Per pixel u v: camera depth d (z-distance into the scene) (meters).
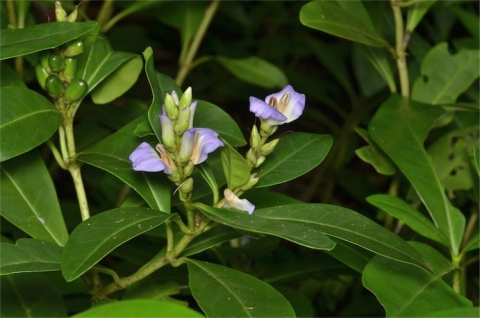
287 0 2.50
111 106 1.83
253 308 1.18
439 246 1.59
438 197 1.41
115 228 1.20
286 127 2.70
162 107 1.24
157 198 1.30
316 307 1.78
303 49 2.43
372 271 1.28
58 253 1.23
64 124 1.35
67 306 1.49
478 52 1.66
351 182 2.07
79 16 1.73
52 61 1.31
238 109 2.72
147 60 1.24
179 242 1.27
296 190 2.50
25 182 1.37
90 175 1.89
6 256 1.21
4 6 1.56
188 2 1.86
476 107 1.59
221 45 2.47
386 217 1.73
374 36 1.54
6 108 1.28
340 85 2.69
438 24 2.08
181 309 1.03
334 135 2.25
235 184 1.24
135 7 1.71
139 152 1.21
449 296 1.26
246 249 1.52
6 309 1.34
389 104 1.54
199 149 1.21
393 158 1.45
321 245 1.17
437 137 1.78
